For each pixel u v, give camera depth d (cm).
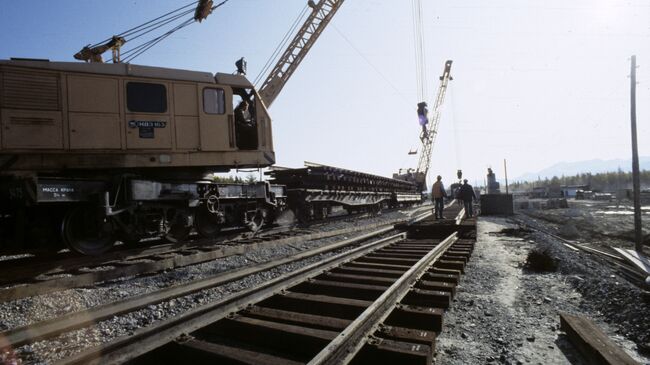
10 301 509
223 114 912
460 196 1670
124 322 432
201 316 372
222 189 987
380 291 487
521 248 1050
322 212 1764
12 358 338
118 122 773
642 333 397
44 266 648
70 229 735
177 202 892
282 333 345
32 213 725
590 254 1045
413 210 2952
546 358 347
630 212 2983
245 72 987
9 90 671
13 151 669
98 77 758
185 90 862
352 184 2130
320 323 371
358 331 322
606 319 459
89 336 393
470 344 375
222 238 985
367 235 1155
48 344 371
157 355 326
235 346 356
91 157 745
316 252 852
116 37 1427
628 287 532
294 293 479
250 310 409
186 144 854
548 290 592
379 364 310
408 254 796
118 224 786
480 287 595
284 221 1409
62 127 715
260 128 1003
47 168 704
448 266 702
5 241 723
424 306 468
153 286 613
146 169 836
